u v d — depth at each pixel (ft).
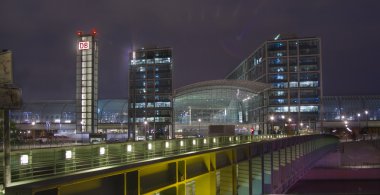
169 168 88.07
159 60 575.38
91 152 92.63
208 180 108.06
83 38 411.95
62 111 577.02
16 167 71.51
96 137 311.06
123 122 588.09
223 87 509.76
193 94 527.81
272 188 179.32
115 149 100.73
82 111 405.80
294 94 597.52
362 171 339.16
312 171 337.11
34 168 72.54
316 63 598.75
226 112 560.61
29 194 42.50
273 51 608.60
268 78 605.31
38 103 595.47
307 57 601.62
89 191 59.31
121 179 66.18
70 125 550.36
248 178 147.74
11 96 48.39
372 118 613.11
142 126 560.61
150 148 113.91
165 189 90.89
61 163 79.97
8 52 48.21
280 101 598.34
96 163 83.61
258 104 532.32
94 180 60.34
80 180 53.42
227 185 130.82
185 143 134.62
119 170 64.03
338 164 371.35
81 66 411.34
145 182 77.77
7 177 50.37
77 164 82.28
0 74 47.55
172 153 112.88
